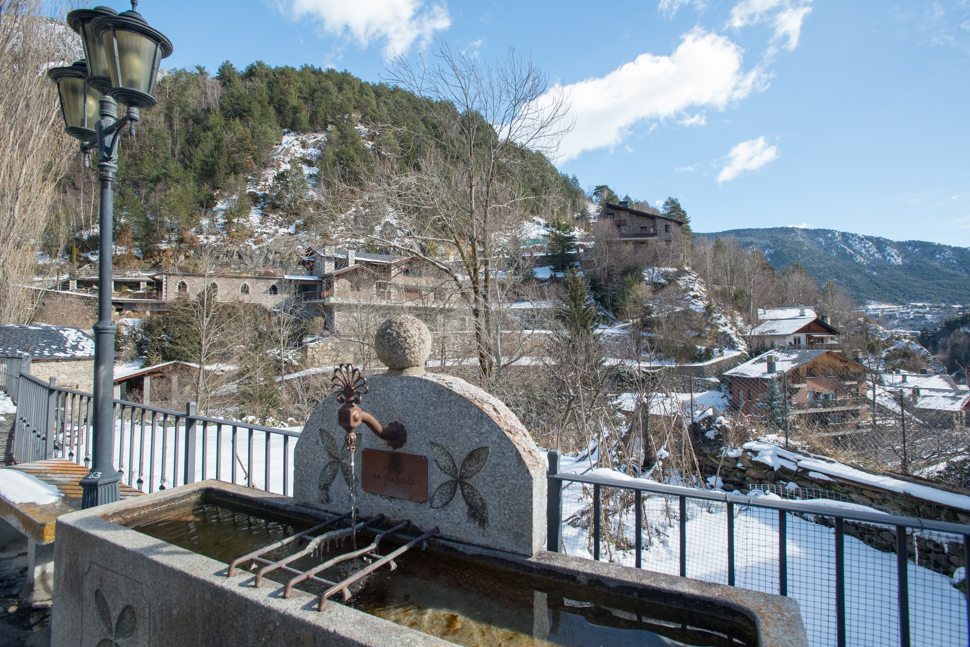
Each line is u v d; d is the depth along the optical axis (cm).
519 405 1102
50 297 2445
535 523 183
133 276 3622
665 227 5259
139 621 179
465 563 192
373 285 1571
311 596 149
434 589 178
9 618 262
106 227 328
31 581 283
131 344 2441
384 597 174
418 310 1444
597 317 1650
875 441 870
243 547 218
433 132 1308
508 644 148
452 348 1309
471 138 1265
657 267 4759
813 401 1380
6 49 1376
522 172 1380
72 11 315
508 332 1308
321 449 239
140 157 5038
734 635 145
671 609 154
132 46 314
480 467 192
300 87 7475
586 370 890
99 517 222
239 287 3397
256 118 6444
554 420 964
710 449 775
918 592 397
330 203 1219
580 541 480
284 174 5484
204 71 7456
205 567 167
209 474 557
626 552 463
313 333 2377
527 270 1429
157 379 2006
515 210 1309
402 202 1202
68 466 394
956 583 407
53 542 279
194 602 162
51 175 1539
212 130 5922
